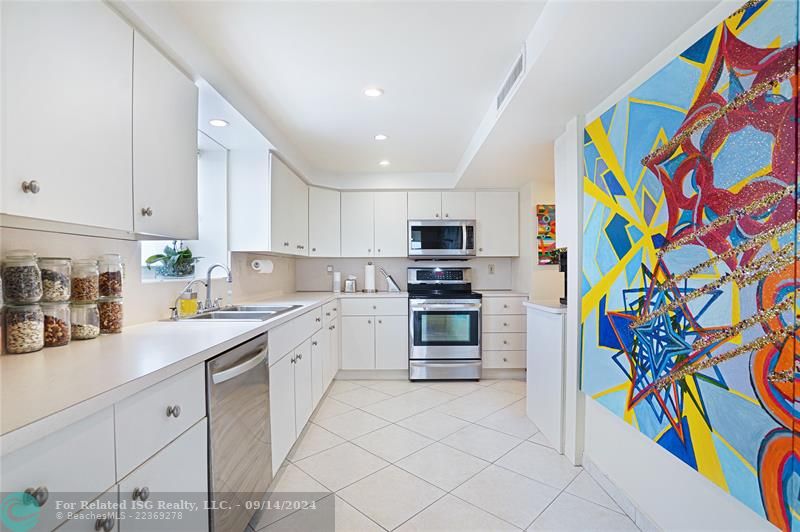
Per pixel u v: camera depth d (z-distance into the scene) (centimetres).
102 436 82
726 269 115
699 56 124
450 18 157
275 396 192
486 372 404
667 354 141
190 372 116
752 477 106
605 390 185
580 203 215
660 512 154
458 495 189
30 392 80
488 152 288
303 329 252
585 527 166
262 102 237
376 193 422
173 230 152
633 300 163
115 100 121
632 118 162
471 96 231
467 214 424
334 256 415
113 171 120
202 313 221
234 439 143
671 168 139
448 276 443
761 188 102
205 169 276
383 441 250
